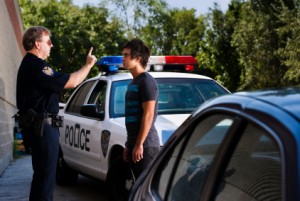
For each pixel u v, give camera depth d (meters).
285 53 45.69
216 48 59.00
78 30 57.88
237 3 59.09
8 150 14.31
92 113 7.44
